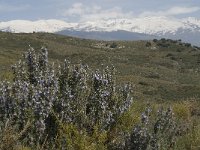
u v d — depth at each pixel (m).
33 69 11.02
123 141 9.86
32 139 8.96
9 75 16.28
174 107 17.30
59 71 10.45
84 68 11.32
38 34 153.62
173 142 11.31
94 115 9.99
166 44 161.50
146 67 111.38
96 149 9.18
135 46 160.75
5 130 8.50
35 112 9.15
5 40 121.88
